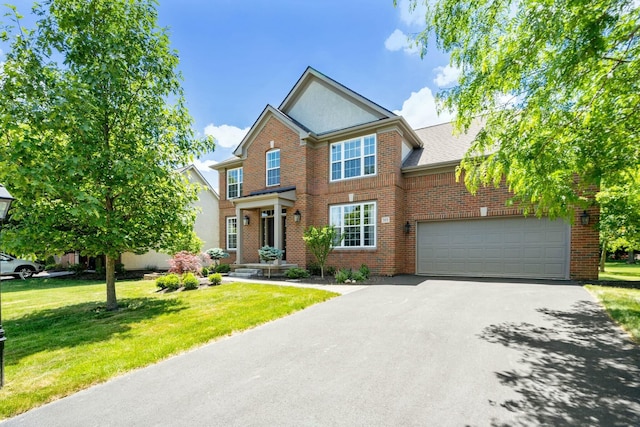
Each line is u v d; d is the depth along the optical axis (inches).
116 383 135.3
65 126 226.1
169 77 297.7
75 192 219.8
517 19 167.8
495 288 340.8
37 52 247.8
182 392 126.5
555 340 176.9
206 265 632.4
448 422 102.8
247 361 156.9
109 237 259.3
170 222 295.1
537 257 411.2
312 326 214.7
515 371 139.3
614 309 230.4
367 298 300.8
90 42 260.1
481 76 183.2
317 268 522.0
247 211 629.9
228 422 105.3
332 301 292.2
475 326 204.8
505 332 191.8
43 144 219.9
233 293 337.4
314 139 550.3
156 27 290.0
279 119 584.1
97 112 254.1
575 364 145.5
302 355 163.2
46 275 655.1
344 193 524.1
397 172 484.4
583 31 132.6
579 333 188.2
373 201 499.2
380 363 150.7
